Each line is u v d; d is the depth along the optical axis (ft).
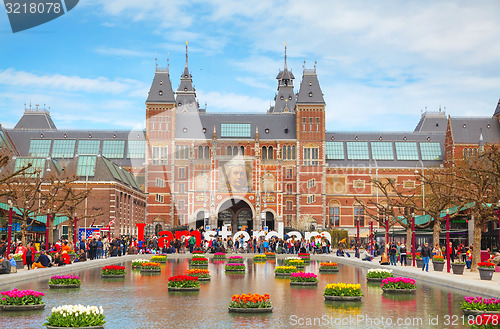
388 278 105.09
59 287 109.91
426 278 131.75
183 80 565.53
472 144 437.58
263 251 271.90
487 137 442.09
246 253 272.51
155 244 247.09
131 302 90.02
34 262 153.28
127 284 117.70
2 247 162.81
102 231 293.64
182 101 559.38
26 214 200.54
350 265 189.98
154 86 433.07
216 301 91.09
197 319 74.08
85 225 299.58
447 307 85.15
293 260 172.45
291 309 82.64
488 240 220.02
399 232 266.98
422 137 485.15
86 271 151.94
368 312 80.12
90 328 63.36
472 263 157.28
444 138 483.92
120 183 313.32
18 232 230.07
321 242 283.79
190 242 246.68
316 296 97.91
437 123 514.68
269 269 165.27
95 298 94.89
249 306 80.69
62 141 465.47
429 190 317.63
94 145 463.83
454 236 235.61
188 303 88.84
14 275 122.83
